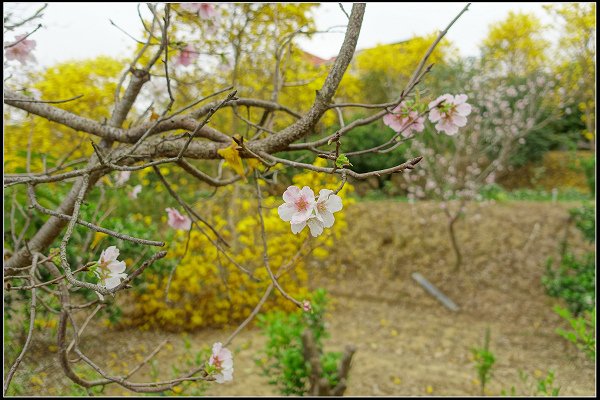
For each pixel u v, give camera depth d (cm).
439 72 1023
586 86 984
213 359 155
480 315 650
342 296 721
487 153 1339
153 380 384
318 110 131
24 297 307
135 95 179
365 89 1219
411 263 782
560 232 800
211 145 145
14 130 437
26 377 320
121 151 157
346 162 101
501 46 1119
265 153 126
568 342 557
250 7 381
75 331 142
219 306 550
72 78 511
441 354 534
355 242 844
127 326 534
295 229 98
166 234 541
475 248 789
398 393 430
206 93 420
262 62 440
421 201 988
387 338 578
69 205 164
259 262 629
